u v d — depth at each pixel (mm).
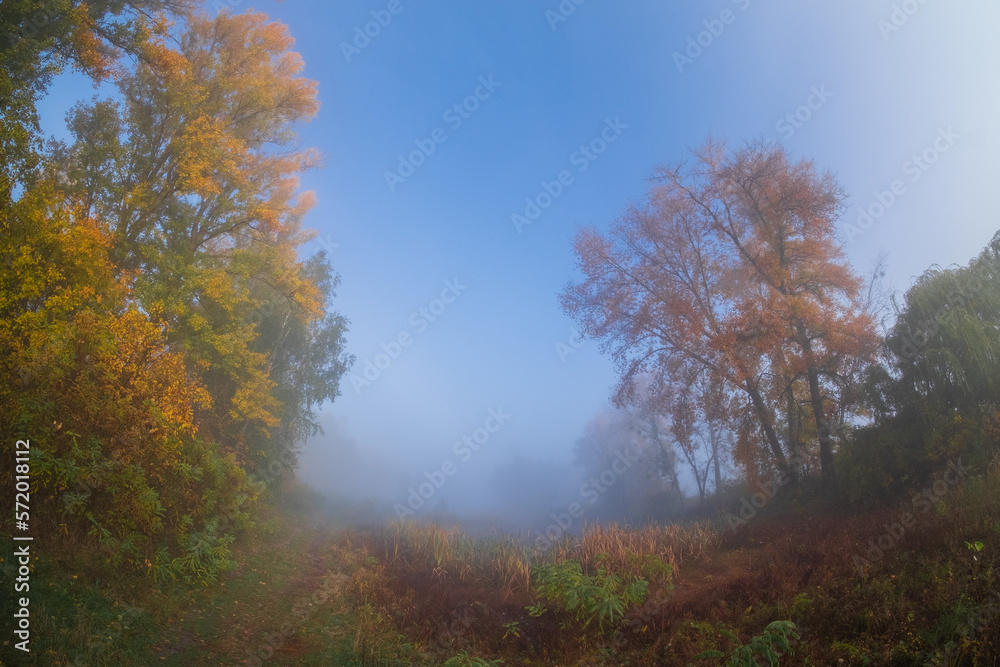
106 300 11836
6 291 9891
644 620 9703
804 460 23391
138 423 10695
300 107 23391
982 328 15359
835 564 10594
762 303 22188
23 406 9102
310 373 29344
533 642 9734
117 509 9672
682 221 25828
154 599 8930
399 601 11703
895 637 7289
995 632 6691
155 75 19234
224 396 20562
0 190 10477
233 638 8859
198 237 20781
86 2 16547
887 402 17469
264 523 17000
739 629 8828
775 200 23188
